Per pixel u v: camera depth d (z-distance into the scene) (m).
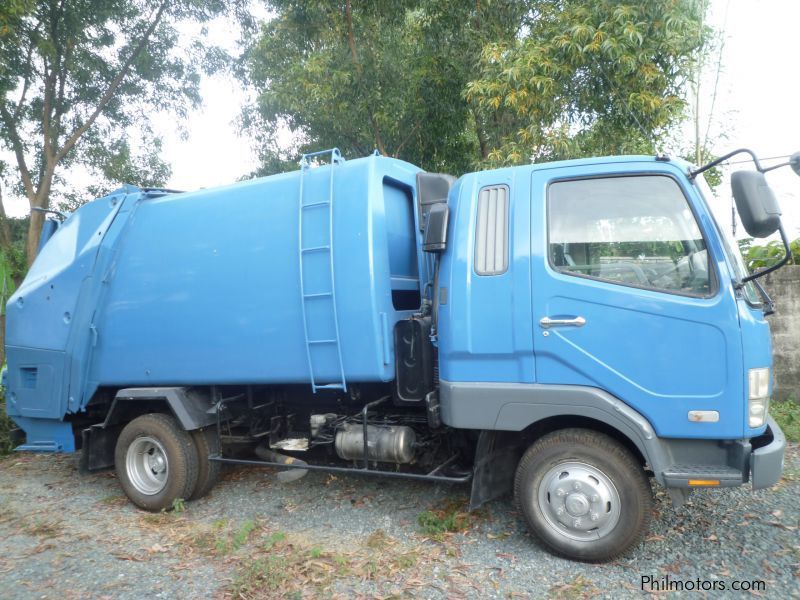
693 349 3.52
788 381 7.63
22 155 12.75
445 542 4.20
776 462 3.45
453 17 9.32
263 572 3.77
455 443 4.63
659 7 7.15
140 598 3.62
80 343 5.40
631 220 3.75
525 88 7.52
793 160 3.26
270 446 5.33
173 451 5.04
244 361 4.69
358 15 10.21
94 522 4.95
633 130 8.10
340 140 11.12
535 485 3.91
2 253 9.10
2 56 11.76
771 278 7.68
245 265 4.68
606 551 3.74
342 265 4.27
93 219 5.53
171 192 5.63
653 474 4.02
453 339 4.03
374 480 5.56
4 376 6.12
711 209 3.61
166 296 5.00
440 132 10.16
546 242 3.86
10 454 7.23
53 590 3.77
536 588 3.57
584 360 3.71
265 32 11.61
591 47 7.10
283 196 4.62
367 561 3.96
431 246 4.11
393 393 4.53
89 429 5.45
